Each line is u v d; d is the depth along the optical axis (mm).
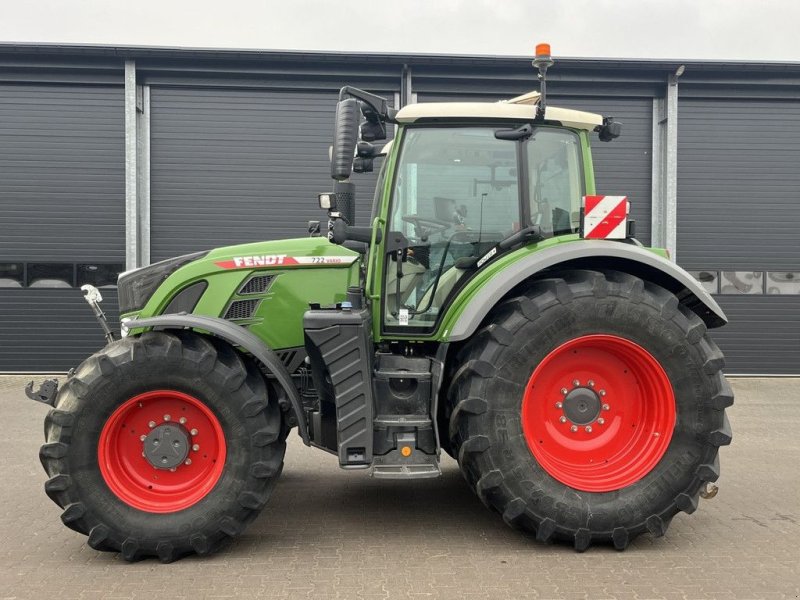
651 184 11797
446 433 4270
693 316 3883
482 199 4148
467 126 4109
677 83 11469
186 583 3264
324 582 3270
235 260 4262
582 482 3729
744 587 3232
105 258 11336
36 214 11242
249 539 3885
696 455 3752
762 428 7457
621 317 3736
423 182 4121
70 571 3424
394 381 3908
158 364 3557
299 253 4312
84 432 3512
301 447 6480
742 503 4648
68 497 3484
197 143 11438
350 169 3650
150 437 3635
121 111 11281
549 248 3893
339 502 4625
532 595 3129
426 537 3916
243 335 3746
